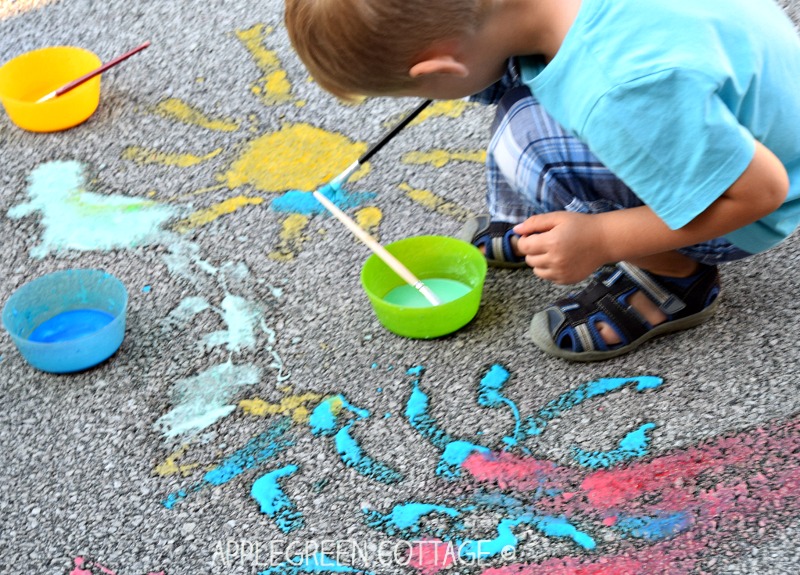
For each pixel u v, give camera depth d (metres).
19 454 1.58
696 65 1.23
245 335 1.76
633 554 1.34
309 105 2.31
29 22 2.68
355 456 1.53
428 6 1.22
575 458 1.48
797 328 1.63
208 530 1.44
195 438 1.58
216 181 2.13
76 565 1.41
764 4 1.40
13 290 1.90
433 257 1.83
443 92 1.38
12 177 2.19
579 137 1.36
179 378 1.69
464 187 2.05
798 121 1.41
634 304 1.63
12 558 1.42
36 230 2.04
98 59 2.34
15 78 2.35
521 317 1.75
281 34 2.55
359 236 1.77
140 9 2.70
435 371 1.66
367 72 1.31
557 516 1.40
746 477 1.42
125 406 1.65
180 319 1.81
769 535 1.33
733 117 1.27
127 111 2.35
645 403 1.56
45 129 2.30
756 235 1.48
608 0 1.26
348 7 1.23
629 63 1.25
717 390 1.55
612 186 1.56
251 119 2.29
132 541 1.43
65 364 1.69
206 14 2.65
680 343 1.66
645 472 1.45
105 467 1.55
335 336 1.75
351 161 2.14
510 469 1.48
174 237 2.00
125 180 2.15
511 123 1.60
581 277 1.50
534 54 1.38
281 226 2.00
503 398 1.60
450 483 1.47
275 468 1.52
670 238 1.41
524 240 1.51
